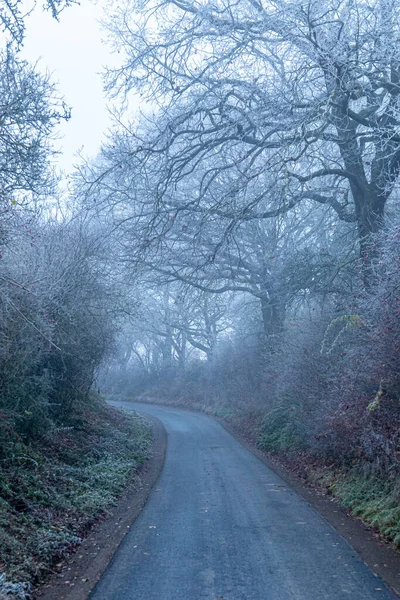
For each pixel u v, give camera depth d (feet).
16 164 33.58
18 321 37.83
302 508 35.37
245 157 57.67
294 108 54.39
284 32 50.62
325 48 47.73
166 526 31.37
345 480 39.99
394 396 34.37
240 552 26.13
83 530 31.27
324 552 25.85
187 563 24.77
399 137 51.29
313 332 54.90
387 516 29.55
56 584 23.00
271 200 58.39
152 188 63.41
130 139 62.64
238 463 55.47
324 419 44.88
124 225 66.69
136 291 78.48
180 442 74.13
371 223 53.62
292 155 56.18
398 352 32.19
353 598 20.27
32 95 33.32
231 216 58.29
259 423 79.92
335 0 51.75
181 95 59.06
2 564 23.36
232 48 55.93
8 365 39.37
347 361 41.22
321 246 76.43
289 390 59.72
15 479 33.73
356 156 57.00
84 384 64.85
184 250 73.51
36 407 44.68
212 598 20.75
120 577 23.31
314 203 73.61
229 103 58.85
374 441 34.58
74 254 51.01
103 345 64.28
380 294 34.27
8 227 34.47
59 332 48.47
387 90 53.98
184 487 43.09
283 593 20.99
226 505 36.35
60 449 47.21
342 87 51.34
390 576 22.54
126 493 42.06
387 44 49.01
